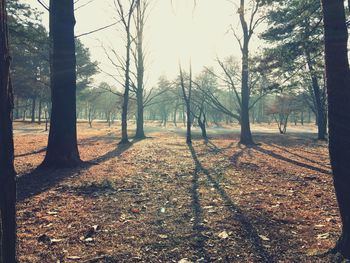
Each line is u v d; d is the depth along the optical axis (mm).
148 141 23875
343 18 3504
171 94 65125
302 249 3768
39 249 3744
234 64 31703
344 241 3461
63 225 4609
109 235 4227
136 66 28531
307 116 84688
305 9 11352
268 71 14414
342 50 3494
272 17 17859
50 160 9453
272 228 4516
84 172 8867
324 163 12195
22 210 5320
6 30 2416
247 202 6023
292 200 6242
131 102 47375
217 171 9789
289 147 19938
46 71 46906
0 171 2377
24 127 43062
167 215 5137
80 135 30750
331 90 3547
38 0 11758
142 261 3457
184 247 3828
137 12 27391
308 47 11367
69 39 9586
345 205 3477
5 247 2410
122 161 11695
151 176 8711
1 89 2359
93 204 5789
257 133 38969
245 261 3461
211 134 36062
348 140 3445
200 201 6074
